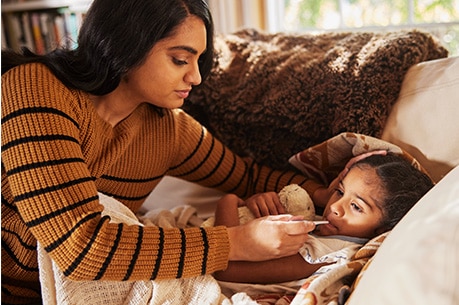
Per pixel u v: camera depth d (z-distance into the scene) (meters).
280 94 1.38
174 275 0.98
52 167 0.94
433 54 1.39
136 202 1.28
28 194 0.93
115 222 1.03
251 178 1.38
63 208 0.93
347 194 1.09
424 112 1.22
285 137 1.39
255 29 1.60
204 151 1.33
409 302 0.72
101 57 1.03
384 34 1.39
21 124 0.96
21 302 1.20
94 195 0.97
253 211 1.18
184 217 1.28
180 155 1.32
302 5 2.09
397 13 1.93
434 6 1.86
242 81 1.44
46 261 1.00
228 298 1.04
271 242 1.02
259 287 1.04
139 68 1.04
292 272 1.05
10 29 2.42
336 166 1.27
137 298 1.00
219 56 1.48
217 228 1.04
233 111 1.43
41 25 2.39
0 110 0.98
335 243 1.06
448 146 1.18
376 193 1.06
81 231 0.93
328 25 2.06
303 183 1.29
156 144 1.25
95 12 1.02
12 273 1.14
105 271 0.94
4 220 1.07
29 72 1.01
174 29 1.00
